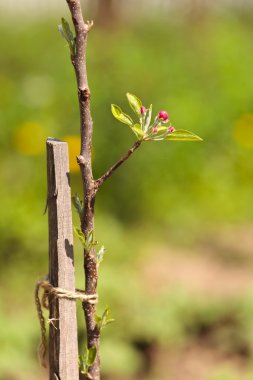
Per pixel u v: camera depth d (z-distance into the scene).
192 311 6.94
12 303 6.88
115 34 16.75
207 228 9.39
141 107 2.02
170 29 17.22
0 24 19.72
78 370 2.11
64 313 2.09
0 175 9.13
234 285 7.61
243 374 6.22
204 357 6.47
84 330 5.50
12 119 10.30
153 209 9.52
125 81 10.28
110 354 6.12
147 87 10.42
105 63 12.11
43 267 7.43
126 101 9.78
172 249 8.61
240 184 10.53
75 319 2.10
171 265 8.05
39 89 11.52
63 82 12.44
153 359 6.40
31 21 21.12
